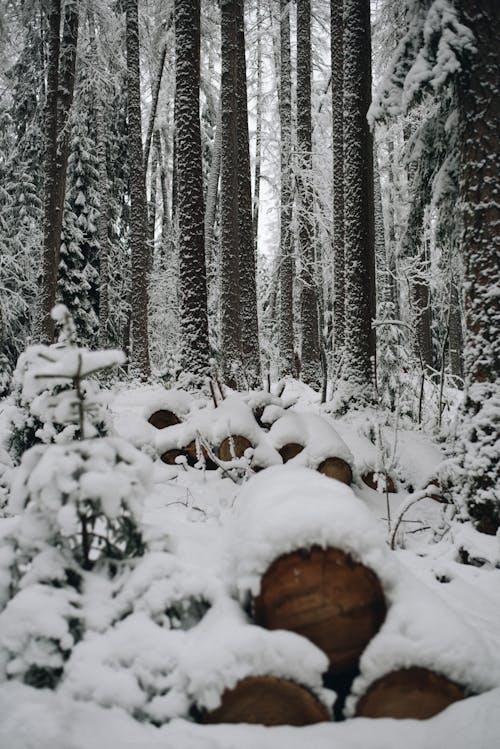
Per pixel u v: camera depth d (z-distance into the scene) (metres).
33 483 2.28
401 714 2.06
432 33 4.89
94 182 18.34
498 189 4.75
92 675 2.08
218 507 4.89
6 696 2.07
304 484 2.70
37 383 2.78
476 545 4.11
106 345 18.70
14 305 16.30
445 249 6.81
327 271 19.08
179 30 9.61
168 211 28.27
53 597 2.23
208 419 6.56
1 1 12.59
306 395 12.78
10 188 18.72
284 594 2.15
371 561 2.14
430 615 2.15
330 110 22.39
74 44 12.61
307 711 2.02
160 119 24.64
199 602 2.42
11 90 18.11
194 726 2.00
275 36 20.72
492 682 2.08
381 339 11.66
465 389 4.95
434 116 5.95
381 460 5.13
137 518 2.40
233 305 11.33
